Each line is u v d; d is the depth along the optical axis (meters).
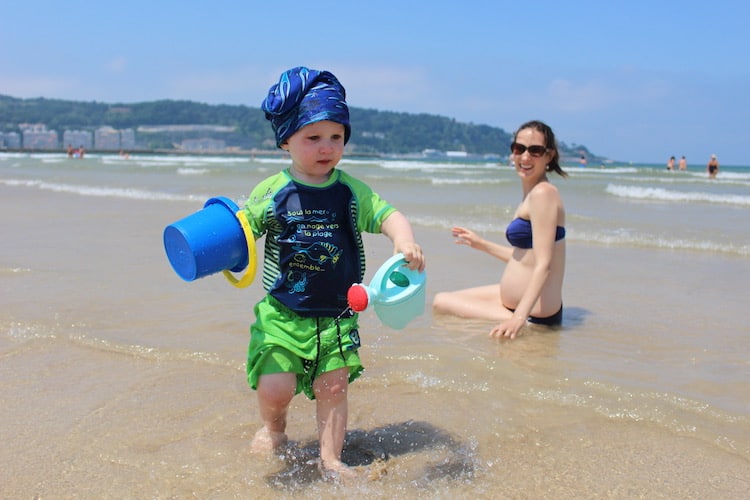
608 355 4.05
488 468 2.63
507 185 16.59
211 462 2.64
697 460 2.70
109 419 3.02
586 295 5.62
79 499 2.37
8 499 2.36
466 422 3.05
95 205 11.52
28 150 100.75
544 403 3.26
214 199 2.71
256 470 2.58
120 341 4.07
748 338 4.42
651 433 2.94
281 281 2.63
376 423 3.05
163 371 3.63
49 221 9.42
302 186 2.66
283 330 2.61
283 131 2.63
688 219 10.12
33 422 2.98
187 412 3.11
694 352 4.12
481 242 5.27
